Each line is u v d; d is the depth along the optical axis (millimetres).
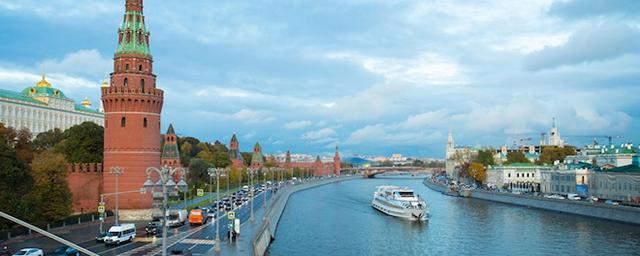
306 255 109000
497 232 138000
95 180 137750
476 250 114562
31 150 145625
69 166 136875
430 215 179000
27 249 74938
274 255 108062
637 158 185625
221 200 190750
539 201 189500
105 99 129250
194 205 173875
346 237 133000
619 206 146250
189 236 103438
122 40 132250
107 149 129750
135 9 133875
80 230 109875
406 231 143750
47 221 114500
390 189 193250
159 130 135000
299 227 151500
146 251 85125
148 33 135750
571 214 168875
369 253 112188
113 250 86062
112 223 121000
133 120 129000
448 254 111000
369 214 186625
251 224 123188
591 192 191000
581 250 110375
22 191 110625
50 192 117750
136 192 128375
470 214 179750
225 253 82062
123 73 130500
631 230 133250
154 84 135375
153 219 124875
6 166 102688
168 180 57406
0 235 95125
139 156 129125
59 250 79875
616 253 106500
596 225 143750
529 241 122875
